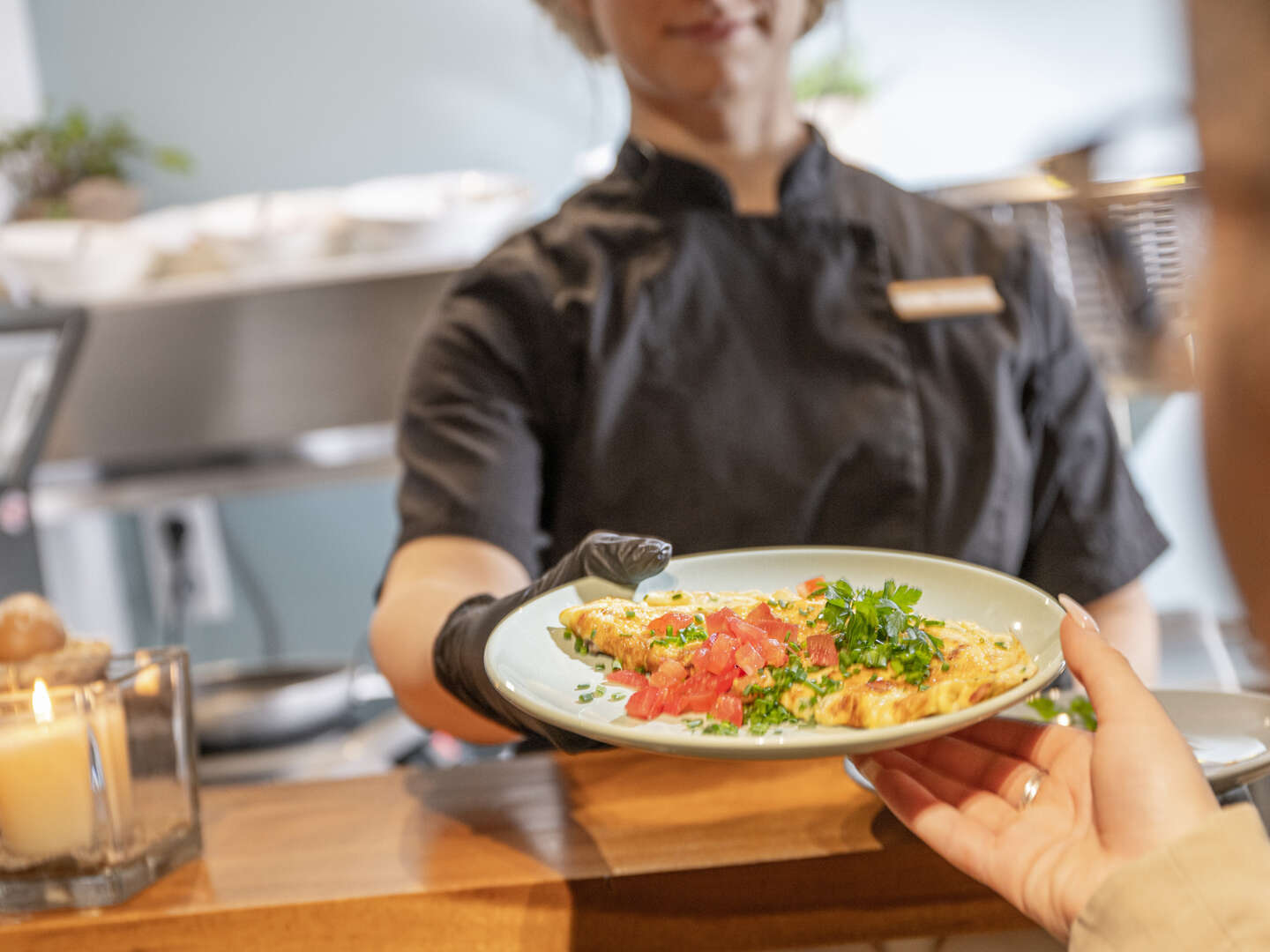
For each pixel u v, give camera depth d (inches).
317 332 92.1
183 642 127.6
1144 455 118.4
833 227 55.5
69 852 32.6
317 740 76.3
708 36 49.3
